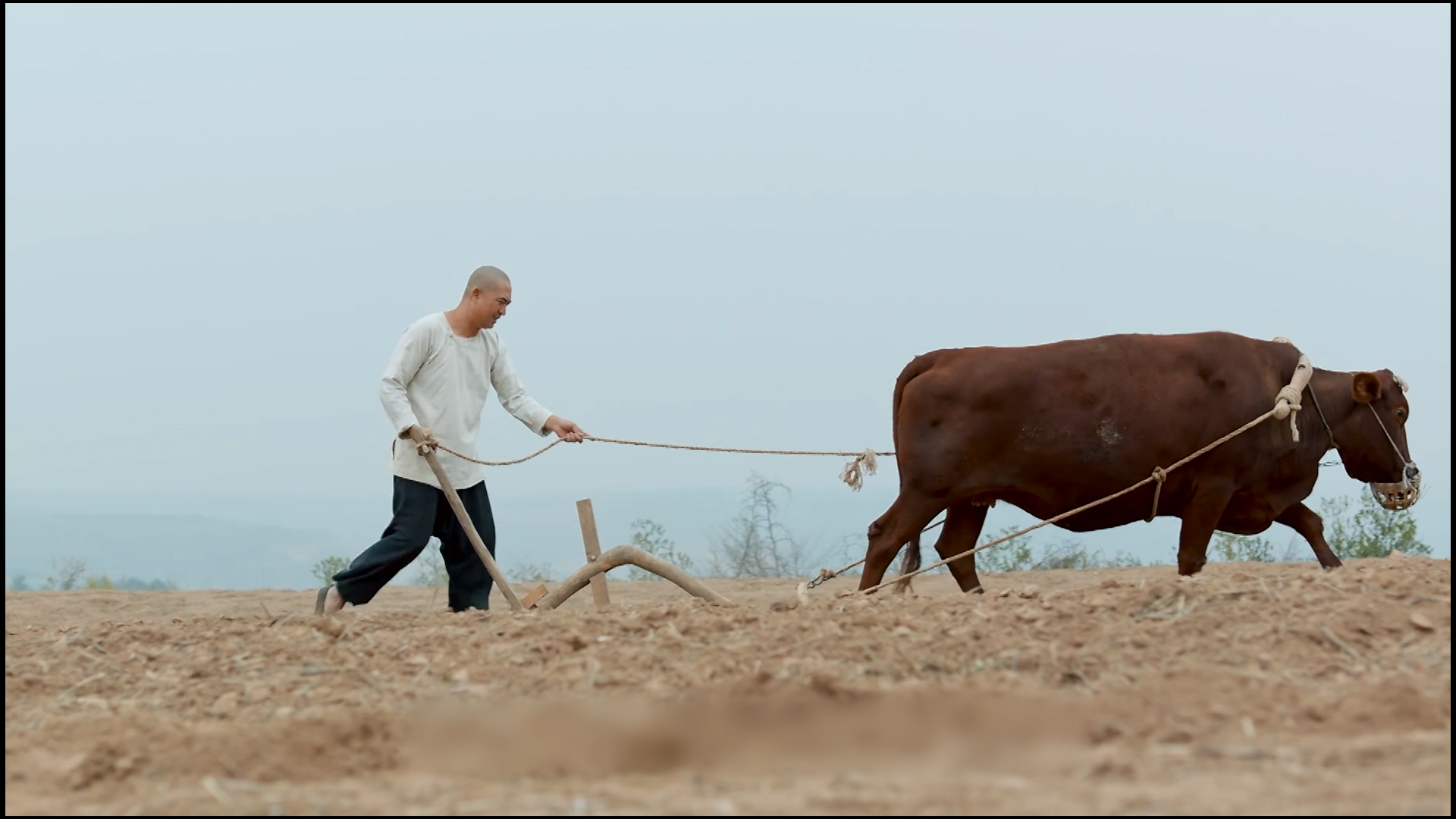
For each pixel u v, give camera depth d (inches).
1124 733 234.8
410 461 389.1
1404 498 437.7
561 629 305.1
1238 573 331.9
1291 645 268.7
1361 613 281.7
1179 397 403.5
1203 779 211.2
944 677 264.7
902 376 419.2
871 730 241.4
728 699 249.6
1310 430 427.8
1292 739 228.8
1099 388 402.0
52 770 231.5
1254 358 414.6
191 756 231.3
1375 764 214.7
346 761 233.5
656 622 309.1
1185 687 250.7
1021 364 404.2
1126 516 412.5
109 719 256.8
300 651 299.6
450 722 248.8
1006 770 227.1
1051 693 251.6
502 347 409.7
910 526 408.2
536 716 248.7
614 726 244.7
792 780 225.0
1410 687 242.1
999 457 404.2
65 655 311.6
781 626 293.1
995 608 307.3
